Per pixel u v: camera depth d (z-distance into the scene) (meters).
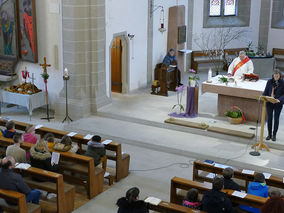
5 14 13.23
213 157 10.05
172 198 7.66
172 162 10.12
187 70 18.23
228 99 11.92
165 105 13.44
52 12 12.41
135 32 14.42
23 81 13.77
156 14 15.33
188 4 17.44
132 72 14.71
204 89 11.86
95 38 12.43
